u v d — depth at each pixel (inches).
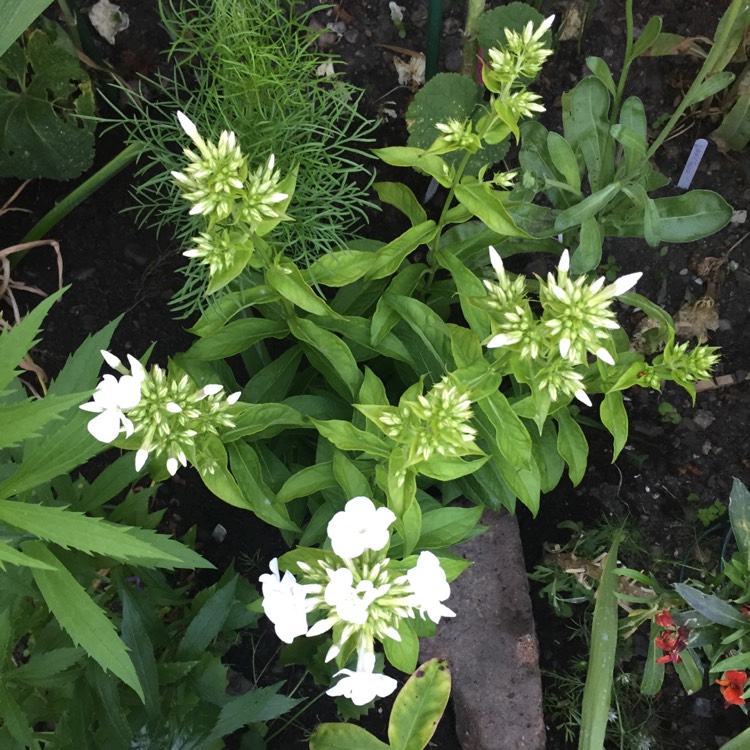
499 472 18.1
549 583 22.1
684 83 22.9
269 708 16.0
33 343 11.9
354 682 13.0
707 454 22.8
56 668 14.3
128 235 22.2
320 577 13.5
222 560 22.5
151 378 13.7
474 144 14.7
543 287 13.0
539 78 22.9
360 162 22.5
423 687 19.1
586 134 18.5
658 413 22.9
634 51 17.5
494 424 15.1
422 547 16.1
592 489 22.9
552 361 13.9
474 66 21.3
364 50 22.5
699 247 22.8
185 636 16.6
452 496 19.3
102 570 20.4
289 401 17.8
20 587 14.5
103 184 22.1
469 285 16.8
